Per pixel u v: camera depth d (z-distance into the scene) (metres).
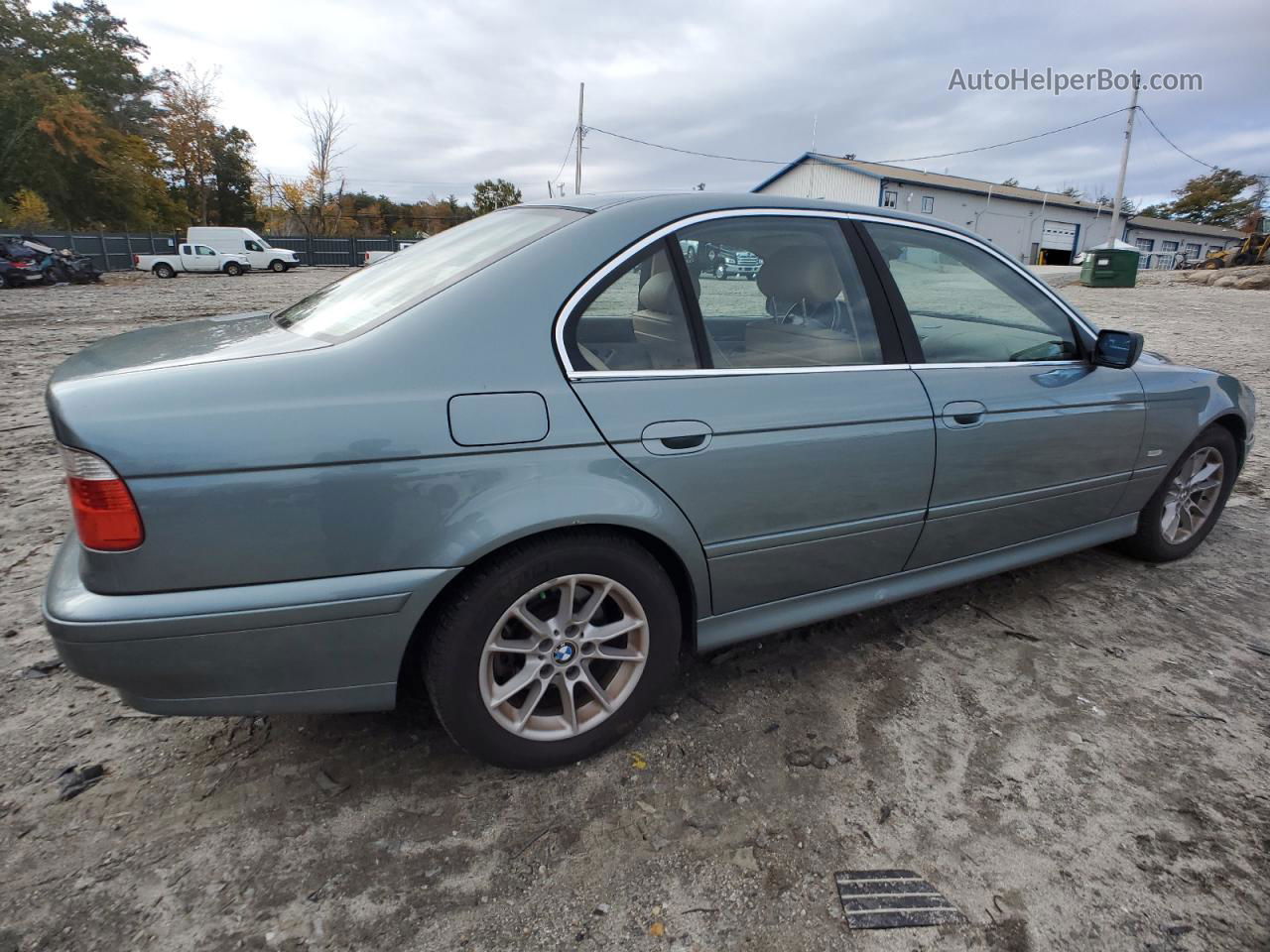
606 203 2.33
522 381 1.94
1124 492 3.28
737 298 2.35
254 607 1.73
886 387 2.50
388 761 2.24
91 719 2.39
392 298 2.11
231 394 1.72
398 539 1.82
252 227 58.09
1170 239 57.50
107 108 49.38
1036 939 1.71
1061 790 2.16
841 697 2.58
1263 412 6.70
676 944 1.68
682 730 2.41
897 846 1.96
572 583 2.07
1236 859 1.94
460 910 1.75
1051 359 2.99
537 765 2.16
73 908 1.73
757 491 2.26
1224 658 2.85
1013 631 3.02
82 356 2.01
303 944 1.66
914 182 43.75
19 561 3.49
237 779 2.14
